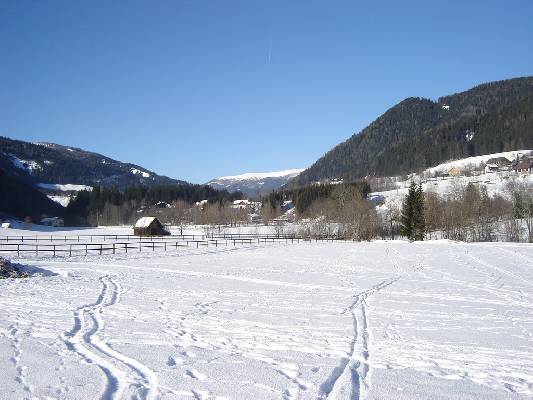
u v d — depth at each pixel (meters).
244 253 44.03
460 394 7.69
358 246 54.78
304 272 27.97
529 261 35.84
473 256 40.44
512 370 9.02
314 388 7.83
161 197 163.75
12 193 134.12
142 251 45.69
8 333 11.55
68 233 85.12
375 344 10.95
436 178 160.62
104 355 9.67
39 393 7.45
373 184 165.50
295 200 129.00
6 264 25.58
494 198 92.12
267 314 14.61
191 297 18.00
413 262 35.09
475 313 15.15
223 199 150.25
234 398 7.35
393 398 7.47
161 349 10.24
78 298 17.28
